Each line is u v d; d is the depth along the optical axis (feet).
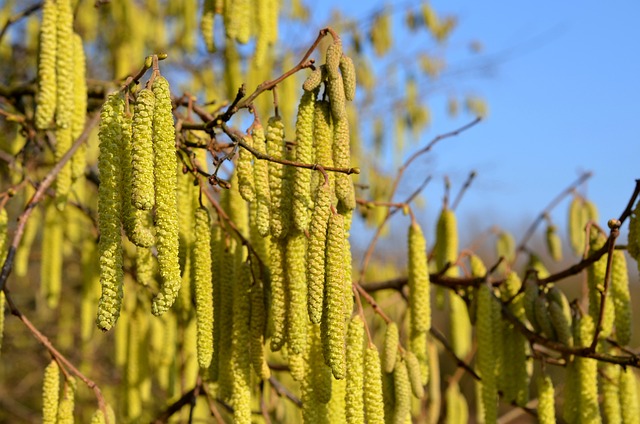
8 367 3.66
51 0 1.51
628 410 1.54
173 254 1.15
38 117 1.50
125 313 1.86
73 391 1.42
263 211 1.28
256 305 1.37
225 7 1.67
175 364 1.86
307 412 1.32
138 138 1.12
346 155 1.26
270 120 1.29
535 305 1.54
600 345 1.54
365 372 1.31
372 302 1.45
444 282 1.71
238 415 1.36
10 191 1.52
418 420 2.22
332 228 1.21
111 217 1.14
